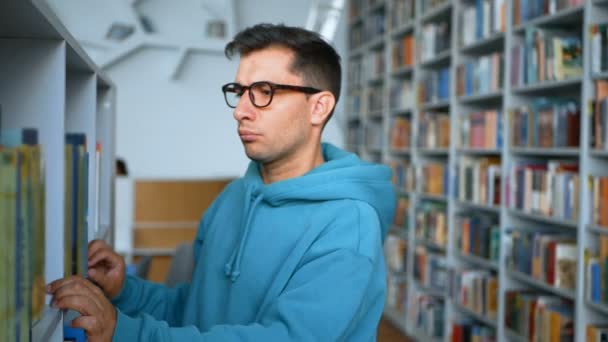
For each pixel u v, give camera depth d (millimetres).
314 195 1149
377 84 6312
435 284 4586
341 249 1075
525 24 3449
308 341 966
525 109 3459
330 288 1010
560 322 3053
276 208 1204
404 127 5398
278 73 1132
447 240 4418
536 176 3348
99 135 1694
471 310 4012
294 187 1163
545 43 3238
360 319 1144
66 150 923
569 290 3080
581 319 2922
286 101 1135
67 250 931
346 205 1140
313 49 1157
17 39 822
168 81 6977
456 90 4305
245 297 1169
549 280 3211
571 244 3139
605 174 2926
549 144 3250
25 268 672
